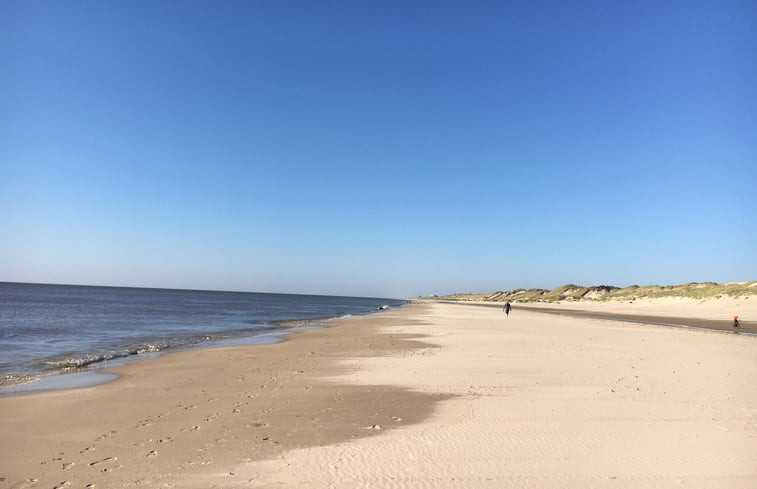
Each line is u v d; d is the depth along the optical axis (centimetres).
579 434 895
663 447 820
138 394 1296
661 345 2402
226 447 847
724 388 1310
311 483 679
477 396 1231
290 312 7631
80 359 1973
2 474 727
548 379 1458
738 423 965
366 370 1659
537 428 934
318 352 2183
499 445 835
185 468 746
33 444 871
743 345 2423
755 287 7056
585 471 717
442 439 873
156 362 1891
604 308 8631
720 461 754
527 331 3388
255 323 4572
